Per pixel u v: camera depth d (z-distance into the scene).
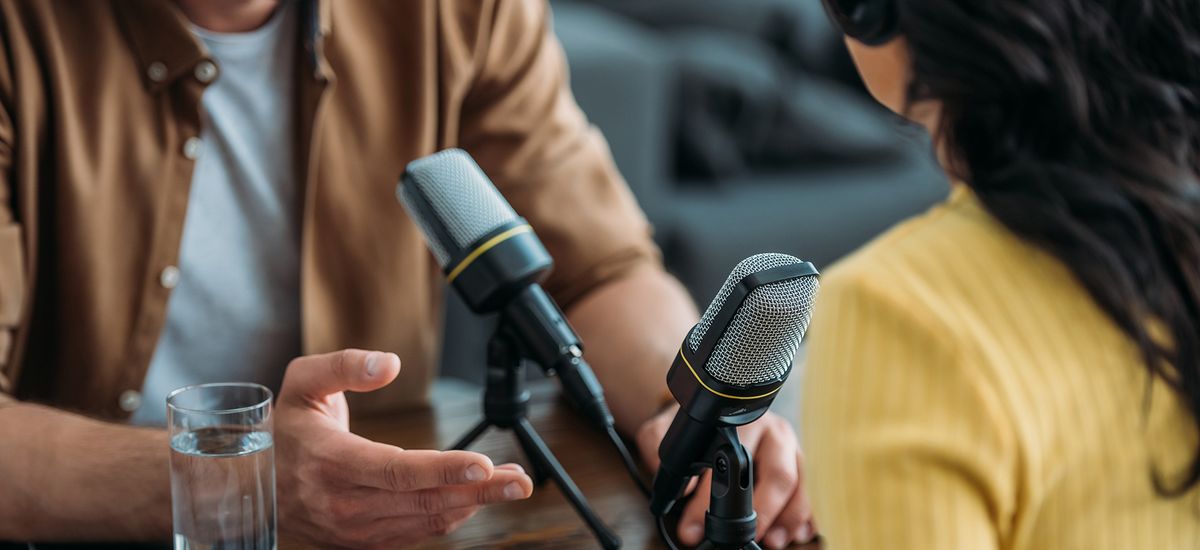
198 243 1.40
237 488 0.85
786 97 3.49
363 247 1.46
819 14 3.68
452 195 1.01
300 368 0.99
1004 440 0.63
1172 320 0.65
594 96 3.05
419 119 1.46
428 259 1.55
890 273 0.66
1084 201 0.64
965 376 0.63
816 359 0.67
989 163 0.67
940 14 0.64
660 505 0.87
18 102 1.27
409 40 1.46
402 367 1.52
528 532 1.03
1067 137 0.65
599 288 1.43
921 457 0.62
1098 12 0.65
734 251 3.19
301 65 1.41
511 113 1.53
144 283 1.36
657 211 3.21
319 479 0.95
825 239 3.34
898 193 3.51
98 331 1.35
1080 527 0.67
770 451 1.07
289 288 1.46
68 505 1.02
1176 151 0.65
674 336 1.33
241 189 1.41
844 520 0.64
